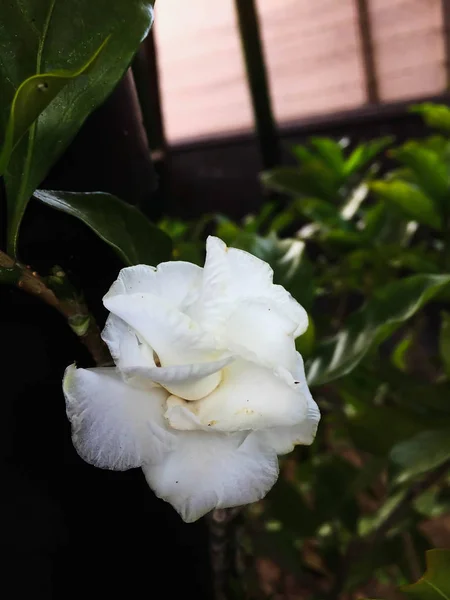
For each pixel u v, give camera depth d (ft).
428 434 0.81
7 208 0.56
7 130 0.46
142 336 0.44
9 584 0.64
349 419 1.08
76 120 0.52
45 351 0.65
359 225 1.54
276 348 0.45
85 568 0.69
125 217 0.62
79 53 0.51
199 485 0.47
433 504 1.31
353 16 2.32
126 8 0.50
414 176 1.31
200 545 0.81
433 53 2.26
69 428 0.67
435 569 0.63
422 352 1.78
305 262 0.79
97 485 0.69
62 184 0.64
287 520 1.30
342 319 1.52
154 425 0.47
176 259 0.84
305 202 1.38
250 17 1.69
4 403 0.62
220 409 0.46
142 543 0.74
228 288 0.45
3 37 0.51
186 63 2.57
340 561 1.39
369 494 1.44
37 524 0.65
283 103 2.55
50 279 0.51
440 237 1.31
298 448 1.26
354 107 2.39
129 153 0.67
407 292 0.74
